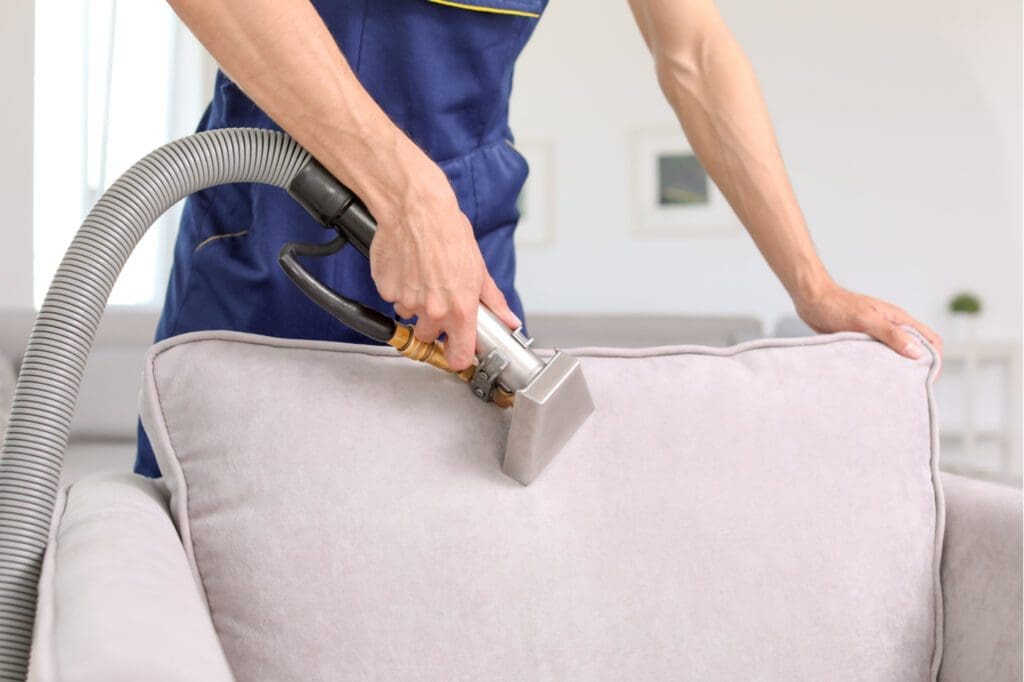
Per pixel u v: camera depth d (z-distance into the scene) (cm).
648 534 83
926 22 468
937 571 94
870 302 103
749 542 86
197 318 99
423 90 95
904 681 89
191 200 100
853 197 473
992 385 460
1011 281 467
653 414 88
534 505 81
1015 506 92
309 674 75
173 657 49
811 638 85
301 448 79
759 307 473
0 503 72
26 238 415
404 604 77
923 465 95
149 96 439
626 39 477
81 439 292
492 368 79
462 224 74
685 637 82
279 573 76
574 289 483
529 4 98
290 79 72
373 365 85
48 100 418
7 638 70
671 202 477
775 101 474
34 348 74
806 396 92
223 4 71
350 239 79
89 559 62
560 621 79
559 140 482
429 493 79
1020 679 87
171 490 81
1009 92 466
